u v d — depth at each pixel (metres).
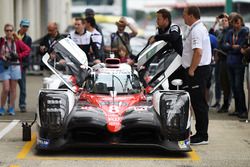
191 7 18.89
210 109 27.73
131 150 18.19
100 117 16.95
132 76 19.41
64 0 69.94
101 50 25.70
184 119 17.16
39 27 57.12
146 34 67.06
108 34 48.28
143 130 17.05
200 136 19.48
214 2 58.59
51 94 17.52
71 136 16.95
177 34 20.56
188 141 17.31
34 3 54.66
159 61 21.09
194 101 19.36
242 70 24.64
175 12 62.03
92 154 17.62
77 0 82.75
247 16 54.34
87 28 25.70
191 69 18.95
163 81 20.03
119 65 19.95
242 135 21.28
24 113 25.88
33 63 45.09
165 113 17.11
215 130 22.23
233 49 24.58
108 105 17.66
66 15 74.50
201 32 18.84
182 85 21.16
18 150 18.22
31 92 34.06
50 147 16.86
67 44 21.38
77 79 21.22
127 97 18.33
